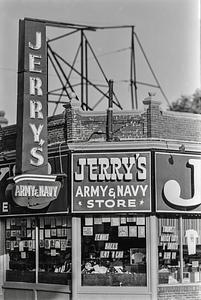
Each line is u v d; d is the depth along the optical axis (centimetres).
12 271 2222
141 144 1969
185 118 2045
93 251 2000
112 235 1992
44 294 2089
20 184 1997
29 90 2053
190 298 2006
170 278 1984
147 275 1947
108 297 1962
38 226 2142
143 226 1972
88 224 2011
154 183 1961
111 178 1981
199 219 2069
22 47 2069
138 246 1970
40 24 2097
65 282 2031
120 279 1969
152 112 1980
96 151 2000
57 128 2084
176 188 1991
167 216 2002
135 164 1972
